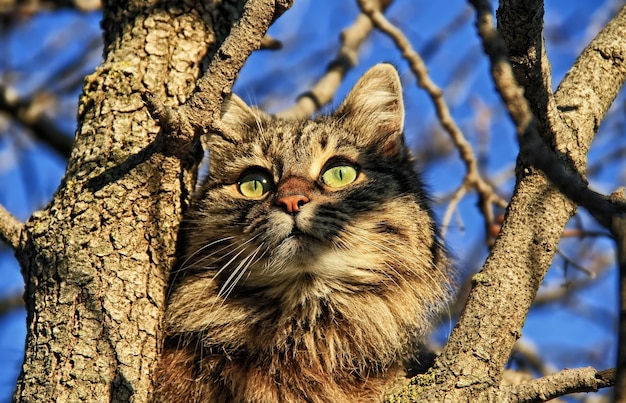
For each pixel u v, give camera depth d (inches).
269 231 202.1
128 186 171.5
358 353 203.5
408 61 255.9
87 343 158.2
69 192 171.3
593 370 146.1
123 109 180.9
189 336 197.6
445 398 150.3
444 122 259.0
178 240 194.5
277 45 244.1
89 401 153.7
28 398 153.7
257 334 201.8
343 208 207.9
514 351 249.0
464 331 156.2
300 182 210.1
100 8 312.3
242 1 209.9
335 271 205.9
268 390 193.0
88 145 177.2
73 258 163.9
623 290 98.2
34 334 159.9
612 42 184.7
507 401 148.1
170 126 158.9
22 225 173.8
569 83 179.6
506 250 161.8
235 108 236.1
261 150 222.2
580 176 158.4
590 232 252.7
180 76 190.2
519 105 120.5
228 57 154.6
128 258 167.9
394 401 156.5
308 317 205.5
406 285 212.8
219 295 202.7
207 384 190.7
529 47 153.2
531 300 159.6
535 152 113.3
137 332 164.7
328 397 194.5
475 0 128.0
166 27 195.6
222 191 216.4
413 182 230.1
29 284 166.6
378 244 208.2
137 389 159.6
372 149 230.1
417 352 214.4
